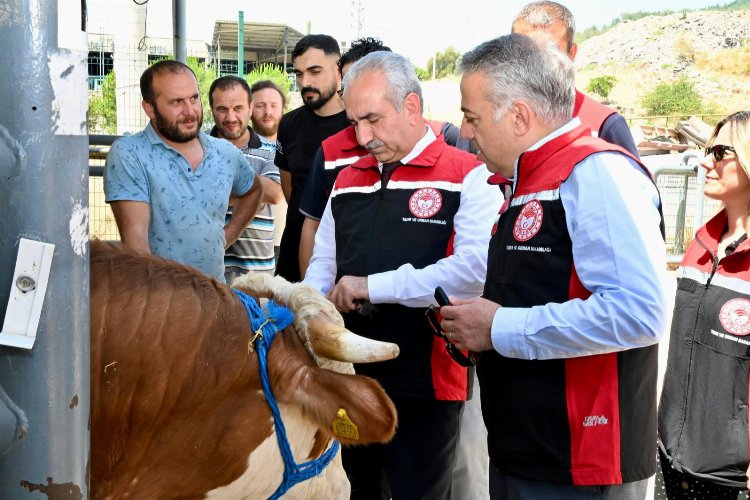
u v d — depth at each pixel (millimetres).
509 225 2164
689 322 2779
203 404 1757
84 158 1144
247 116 5152
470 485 3219
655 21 83812
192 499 1826
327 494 2066
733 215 2758
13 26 1039
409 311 2668
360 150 3268
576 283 2037
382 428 1751
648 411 2096
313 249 3193
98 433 1678
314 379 1783
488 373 2197
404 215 2713
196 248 3451
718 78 70000
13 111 1055
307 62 4250
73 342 1138
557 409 2043
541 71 2080
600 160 2002
